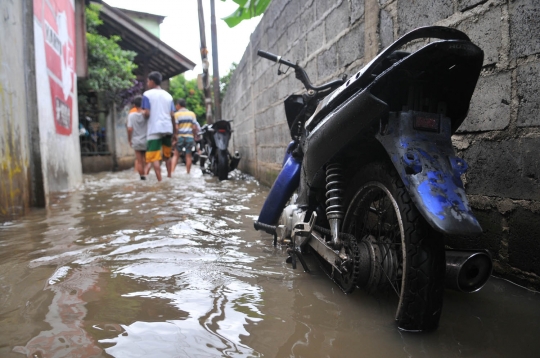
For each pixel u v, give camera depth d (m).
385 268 1.70
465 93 1.61
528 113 1.85
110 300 1.85
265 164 6.67
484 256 1.57
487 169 2.08
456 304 1.78
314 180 2.14
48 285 2.04
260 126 7.00
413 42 2.52
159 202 4.84
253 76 7.51
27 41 4.41
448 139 1.54
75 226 3.47
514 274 1.94
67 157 6.41
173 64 17.48
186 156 9.57
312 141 1.97
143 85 17.05
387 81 1.58
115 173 11.43
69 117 6.80
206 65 12.52
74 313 1.71
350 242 1.78
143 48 16.75
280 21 5.46
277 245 2.82
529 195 1.85
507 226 1.97
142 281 2.10
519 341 1.46
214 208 4.38
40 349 1.41
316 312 1.72
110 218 3.82
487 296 1.84
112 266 2.34
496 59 2.00
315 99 2.54
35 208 4.44
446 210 1.34
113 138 12.98
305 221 2.29
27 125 4.39
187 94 30.84
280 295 1.91
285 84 5.28
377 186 1.68
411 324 1.47
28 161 4.36
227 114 13.03
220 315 1.69
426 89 1.60
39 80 4.82
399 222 1.50
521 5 1.86
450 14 2.25
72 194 5.77
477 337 1.49
